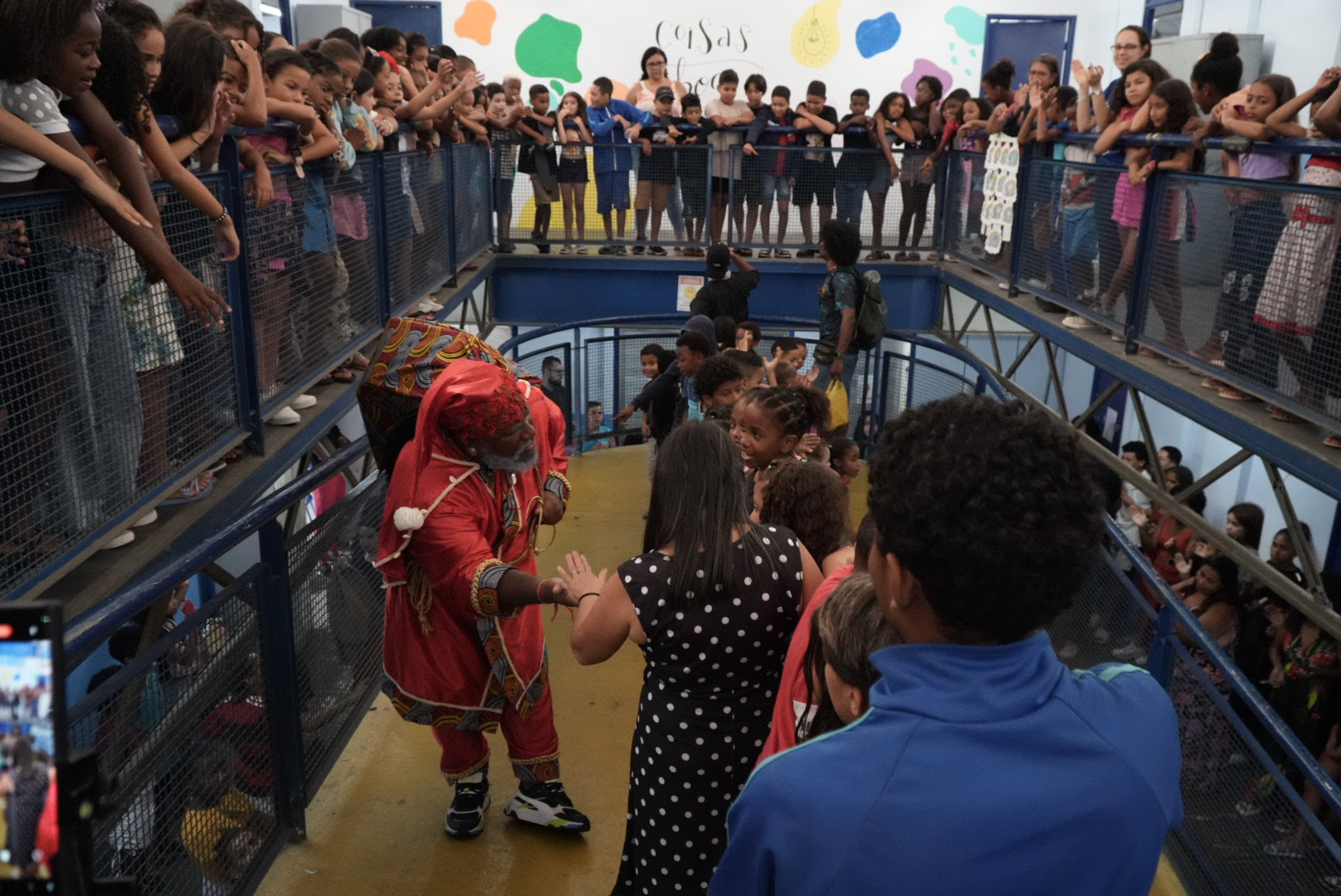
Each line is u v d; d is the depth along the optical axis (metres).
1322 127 4.59
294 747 3.25
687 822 2.40
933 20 12.45
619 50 12.42
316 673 3.48
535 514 3.16
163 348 3.19
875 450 1.11
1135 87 5.92
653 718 2.39
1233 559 5.45
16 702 0.99
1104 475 6.74
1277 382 4.81
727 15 12.34
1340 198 4.29
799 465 2.67
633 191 10.19
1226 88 5.60
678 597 2.24
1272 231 4.77
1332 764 4.81
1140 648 3.61
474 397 2.72
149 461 3.21
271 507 2.88
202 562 2.50
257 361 3.98
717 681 2.32
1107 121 6.50
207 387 3.64
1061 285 7.31
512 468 2.85
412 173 6.75
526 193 10.29
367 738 3.91
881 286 9.92
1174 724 1.08
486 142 9.28
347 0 12.12
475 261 9.49
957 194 9.63
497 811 3.52
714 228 9.99
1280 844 2.69
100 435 2.86
